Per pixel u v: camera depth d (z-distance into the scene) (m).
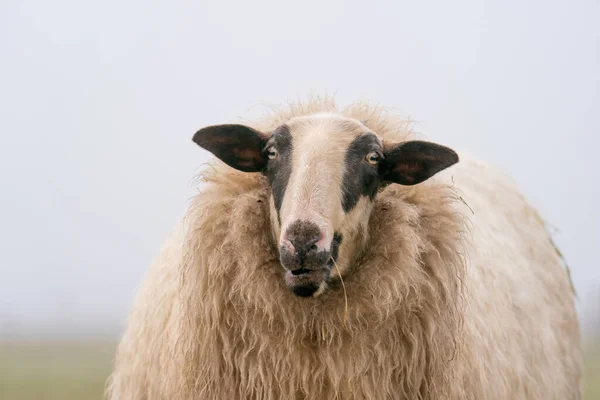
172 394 5.56
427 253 5.48
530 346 6.66
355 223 5.34
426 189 5.70
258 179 5.70
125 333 6.62
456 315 5.55
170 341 5.67
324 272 5.14
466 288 5.66
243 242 5.36
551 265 7.84
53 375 27.05
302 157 5.34
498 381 5.95
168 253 6.37
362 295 5.32
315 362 5.34
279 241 5.14
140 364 6.04
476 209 7.16
